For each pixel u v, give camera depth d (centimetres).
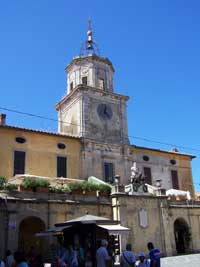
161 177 4131
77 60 4162
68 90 4216
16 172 3169
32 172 3250
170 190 3778
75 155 3562
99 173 3609
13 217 2467
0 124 3316
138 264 1317
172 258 2888
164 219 3228
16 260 1074
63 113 4197
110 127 3934
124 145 3897
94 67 4097
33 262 2077
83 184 2905
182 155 4438
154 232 3125
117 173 3728
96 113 3888
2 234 2403
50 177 3312
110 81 4188
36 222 2962
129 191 3178
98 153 3691
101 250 1434
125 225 2934
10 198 2500
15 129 3275
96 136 3762
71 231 2222
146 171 4031
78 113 3828
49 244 2573
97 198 2948
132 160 3931
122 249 2816
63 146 3528
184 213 3469
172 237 3244
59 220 2677
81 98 3844
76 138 3606
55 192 2745
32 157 3300
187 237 3441
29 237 2930
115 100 4116
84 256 2011
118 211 2942
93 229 2042
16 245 2422
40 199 2633
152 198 3241
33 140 3366
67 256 1952
